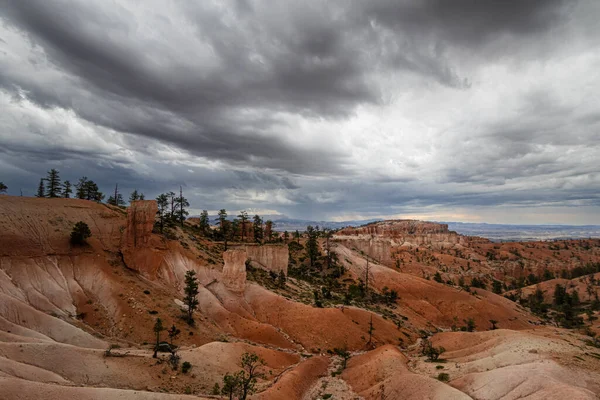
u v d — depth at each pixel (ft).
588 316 442.50
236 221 488.02
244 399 154.61
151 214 297.33
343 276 472.44
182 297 274.77
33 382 117.39
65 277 245.45
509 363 190.29
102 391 127.54
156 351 176.55
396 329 325.42
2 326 168.66
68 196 411.95
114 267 269.03
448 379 191.52
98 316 221.66
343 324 292.61
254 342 251.80
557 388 140.97
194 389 161.38
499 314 418.92
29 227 265.95
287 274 428.15
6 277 216.33
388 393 183.52
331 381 217.56
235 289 309.22
